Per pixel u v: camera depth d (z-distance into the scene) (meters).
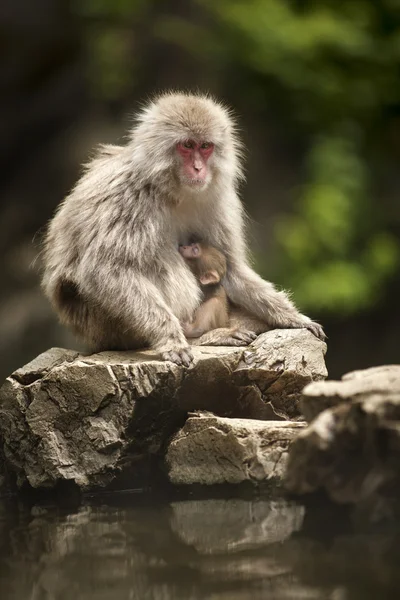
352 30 29.47
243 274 13.47
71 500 11.20
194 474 10.94
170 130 12.36
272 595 7.01
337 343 31.14
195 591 7.18
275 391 11.84
